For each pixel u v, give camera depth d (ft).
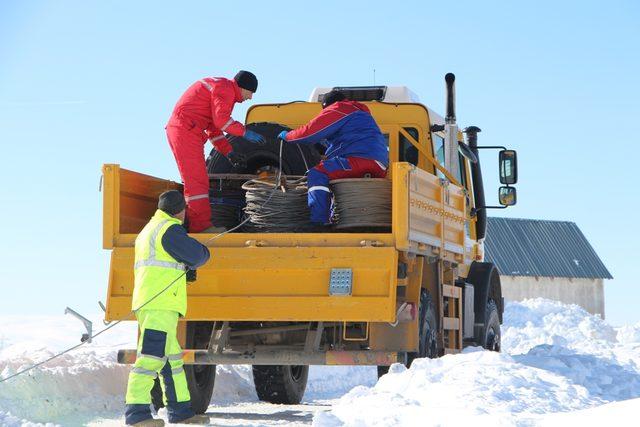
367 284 29.48
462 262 37.04
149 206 33.83
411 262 31.24
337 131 32.40
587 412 22.43
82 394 34.37
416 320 30.37
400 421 24.25
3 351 40.50
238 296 30.12
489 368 29.63
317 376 49.83
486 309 40.81
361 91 41.29
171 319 27.27
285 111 40.04
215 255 30.22
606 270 210.59
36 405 31.35
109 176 31.14
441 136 41.39
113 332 64.49
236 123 32.63
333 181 31.35
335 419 24.80
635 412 21.44
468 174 43.83
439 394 27.17
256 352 30.55
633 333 73.20
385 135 38.32
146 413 26.99
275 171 34.96
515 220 214.28
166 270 27.12
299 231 31.63
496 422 22.48
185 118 32.73
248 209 32.12
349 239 29.76
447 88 39.47
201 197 32.48
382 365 30.63
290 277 29.94
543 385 28.94
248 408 37.09
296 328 32.40
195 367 33.73
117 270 30.73
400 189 29.35
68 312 28.30
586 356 34.58
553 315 82.23
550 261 206.39
